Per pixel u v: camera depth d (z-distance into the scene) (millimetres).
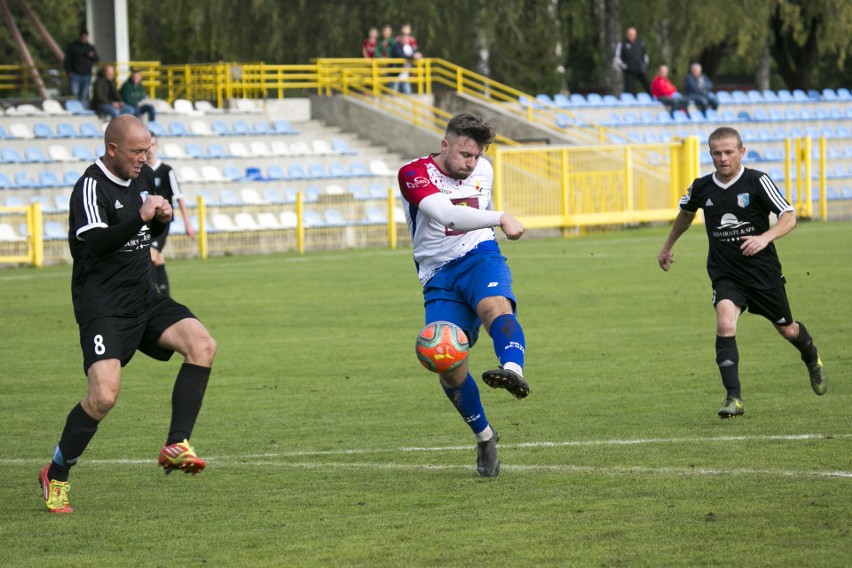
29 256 35188
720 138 12148
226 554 7730
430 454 10805
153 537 8195
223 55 65875
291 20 63500
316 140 46469
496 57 66688
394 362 16688
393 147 48500
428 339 9180
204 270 32125
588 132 49938
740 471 9617
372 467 10320
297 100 50281
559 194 41125
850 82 86875
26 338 19938
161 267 22141
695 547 7555
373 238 40844
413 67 54312
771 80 96062
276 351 17953
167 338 9141
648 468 9859
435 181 9742
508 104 50906
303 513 8766
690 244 36281
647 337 18359
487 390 14336
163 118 46125
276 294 25844
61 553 7859
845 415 11977
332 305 23688
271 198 41281
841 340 17359
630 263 30828
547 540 7824
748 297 12359
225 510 8930
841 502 8531
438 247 9789
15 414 13438
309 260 34844
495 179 39844
